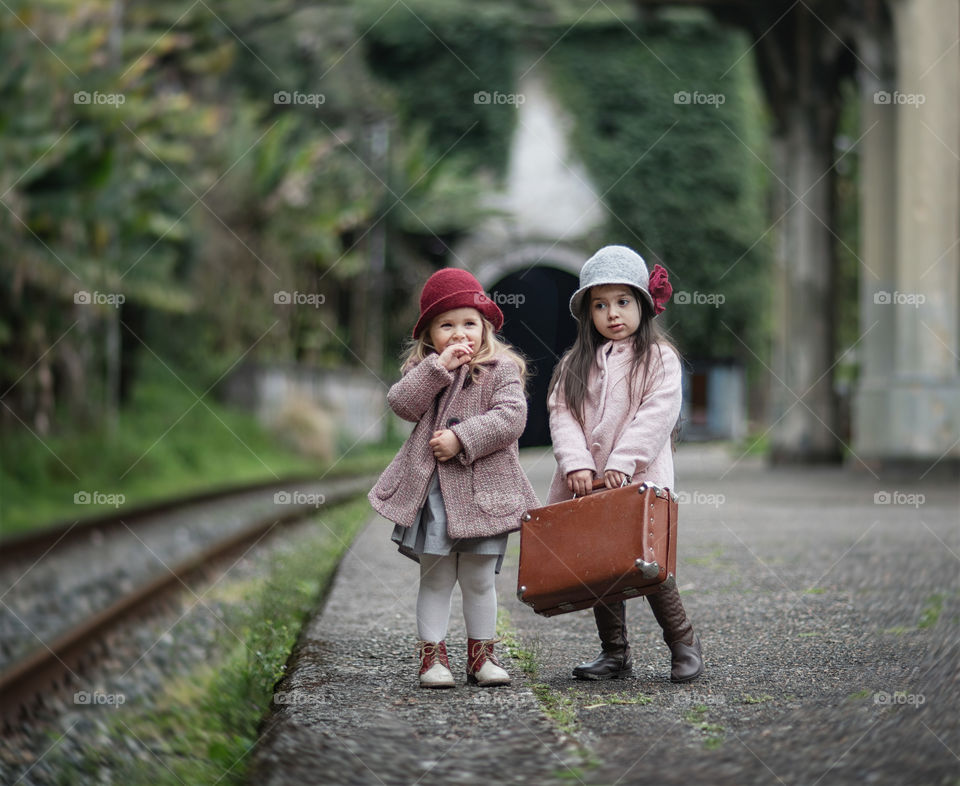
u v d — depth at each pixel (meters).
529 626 4.88
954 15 16.17
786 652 4.13
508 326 20.20
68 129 16.36
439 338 3.90
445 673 3.63
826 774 2.59
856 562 6.62
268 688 4.00
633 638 4.58
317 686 3.63
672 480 3.93
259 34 30.00
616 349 3.99
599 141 34.19
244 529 10.75
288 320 27.84
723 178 34.78
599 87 34.06
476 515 3.68
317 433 25.61
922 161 16.17
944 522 9.01
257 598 5.87
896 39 16.75
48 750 4.46
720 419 36.84
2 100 15.08
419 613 3.75
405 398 3.79
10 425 16.23
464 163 33.41
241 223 26.22
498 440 3.73
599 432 3.91
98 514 11.66
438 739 2.94
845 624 4.66
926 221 16.17
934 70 16.23
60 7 15.84
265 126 29.22
